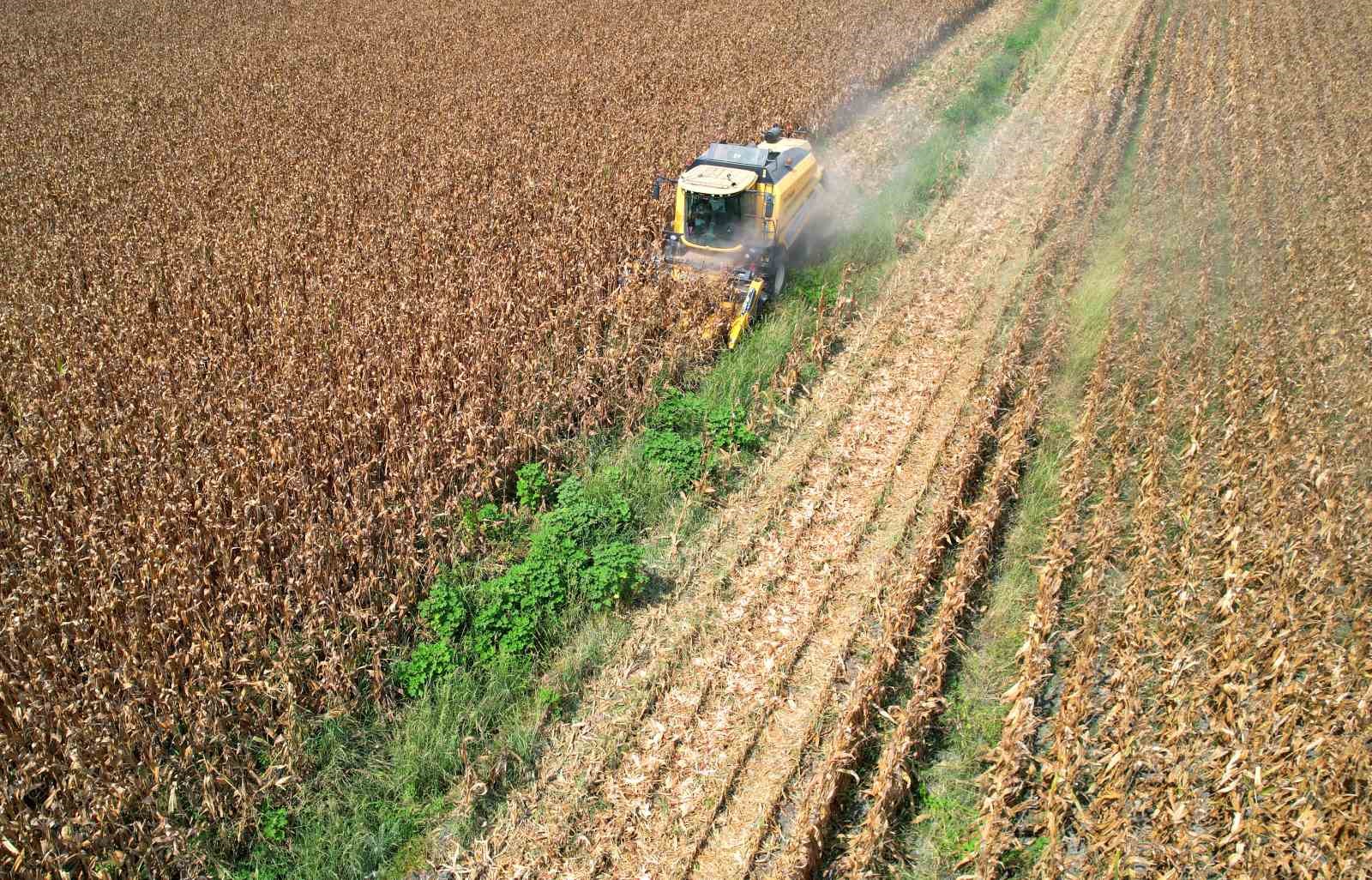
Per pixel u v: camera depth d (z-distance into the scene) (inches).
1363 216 727.7
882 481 479.2
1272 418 473.4
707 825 311.4
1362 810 289.0
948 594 378.9
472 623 389.4
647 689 365.7
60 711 304.7
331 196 753.0
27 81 1148.5
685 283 588.1
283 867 300.7
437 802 321.4
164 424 450.6
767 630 392.2
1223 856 297.6
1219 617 376.2
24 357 522.0
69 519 390.0
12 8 1592.0
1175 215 757.3
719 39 1264.8
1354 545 398.3
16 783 289.6
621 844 308.3
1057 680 360.8
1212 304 616.4
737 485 485.7
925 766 331.0
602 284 600.4
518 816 318.7
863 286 673.0
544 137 898.1
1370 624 360.5
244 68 1214.9
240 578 358.9
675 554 437.7
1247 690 331.6
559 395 510.9
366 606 384.5
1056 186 812.6
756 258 617.6
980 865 285.7
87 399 473.1
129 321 556.4
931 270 701.9
